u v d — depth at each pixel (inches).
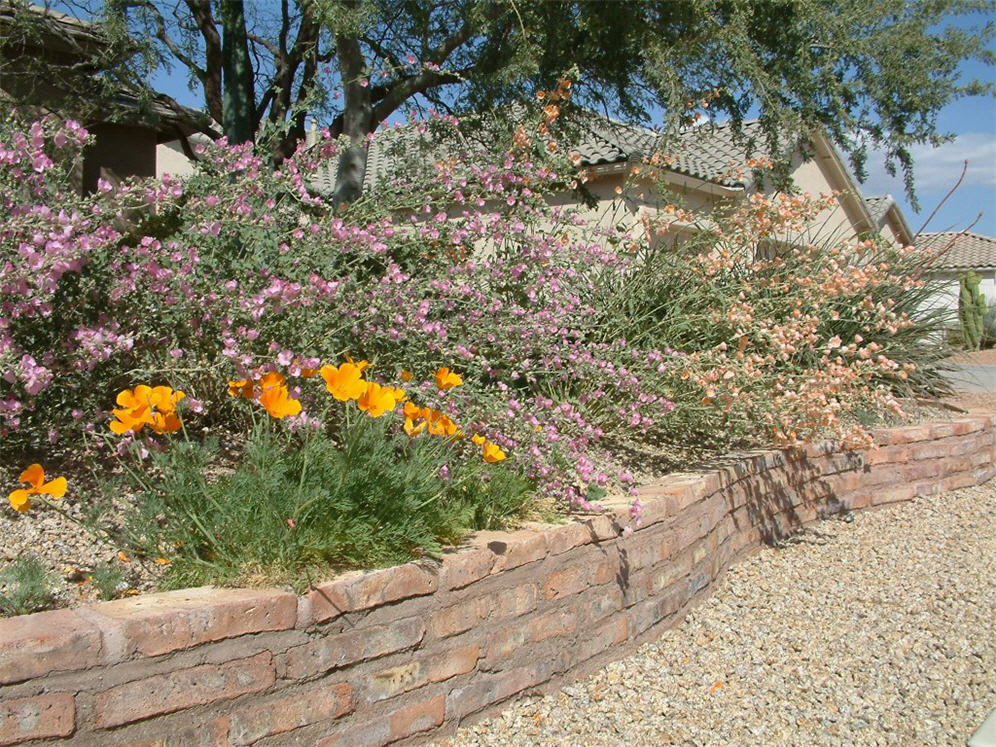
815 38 382.0
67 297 160.7
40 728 102.2
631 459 251.8
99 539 144.7
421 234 215.5
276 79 429.7
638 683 171.5
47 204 159.0
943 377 428.8
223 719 116.3
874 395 270.8
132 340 159.3
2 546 137.6
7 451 166.6
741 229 297.1
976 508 317.1
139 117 436.8
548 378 229.8
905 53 389.7
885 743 159.6
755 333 263.4
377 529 142.6
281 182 198.8
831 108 396.2
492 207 263.0
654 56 346.0
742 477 247.0
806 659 190.9
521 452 184.7
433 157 303.0
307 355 176.9
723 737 156.9
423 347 199.6
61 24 427.2
